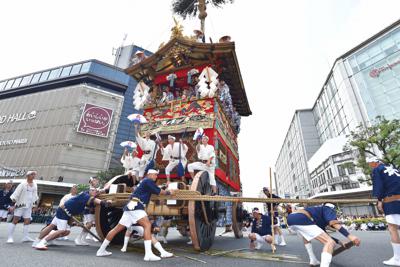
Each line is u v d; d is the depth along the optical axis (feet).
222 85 35.81
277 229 25.77
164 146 29.63
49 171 158.81
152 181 16.30
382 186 15.94
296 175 282.56
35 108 193.26
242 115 54.65
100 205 19.89
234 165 39.96
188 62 35.27
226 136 34.68
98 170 170.50
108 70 221.46
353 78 174.09
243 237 33.65
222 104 33.76
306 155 246.06
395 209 15.08
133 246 20.93
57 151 164.45
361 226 77.66
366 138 77.66
